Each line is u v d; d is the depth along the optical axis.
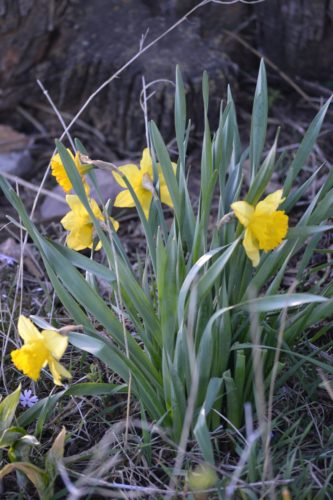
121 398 1.15
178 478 1.02
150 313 1.03
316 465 1.04
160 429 1.00
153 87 1.79
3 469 0.97
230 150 1.06
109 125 1.89
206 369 1.00
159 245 0.95
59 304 1.38
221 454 1.07
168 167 1.00
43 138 1.95
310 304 1.07
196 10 1.96
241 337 1.06
